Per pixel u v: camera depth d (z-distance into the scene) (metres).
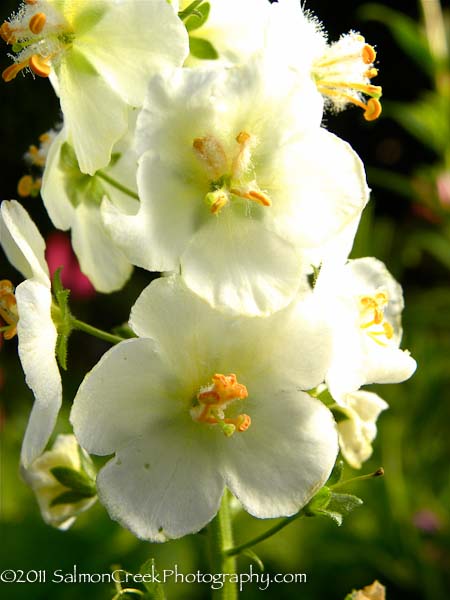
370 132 0.50
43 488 0.15
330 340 0.12
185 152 0.12
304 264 0.12
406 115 0.31
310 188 0.12
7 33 0.12
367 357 0.13
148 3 0.12
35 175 0.15
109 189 0.14
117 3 0.12
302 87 0.12
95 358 0.43
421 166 0.47
